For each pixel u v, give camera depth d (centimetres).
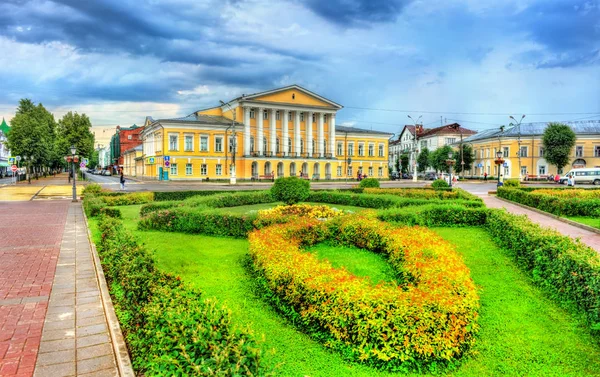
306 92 5516
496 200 2259
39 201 2217
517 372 390
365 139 6153
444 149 6175
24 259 805
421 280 515
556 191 1964
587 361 410
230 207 1623
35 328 466
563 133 5025
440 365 396
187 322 309
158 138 4972
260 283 591
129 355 384
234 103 5247
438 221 1120
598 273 480
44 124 5416
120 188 3269
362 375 378
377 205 1583
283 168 5419
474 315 440
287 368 383
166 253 799
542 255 639
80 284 638
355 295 427
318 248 814
